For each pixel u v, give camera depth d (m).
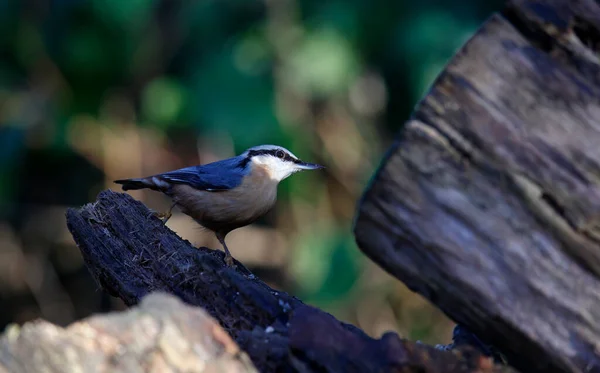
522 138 4.88
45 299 16.81
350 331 5.33
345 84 14.91
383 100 15.84
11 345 4.32
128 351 4.43
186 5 15.48
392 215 5.08
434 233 5.02
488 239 4.96
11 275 16.73
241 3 15.09
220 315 5.77
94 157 16.47
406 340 5.07
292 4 15.01
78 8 15.16
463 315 5.17
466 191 4.97
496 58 4.95
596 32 4.84
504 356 5.33
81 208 7.55
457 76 4.96
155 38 15.77
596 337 4.86
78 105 16.06
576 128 4.84
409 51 14.25
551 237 4.89
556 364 4.95
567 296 4.88
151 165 16.50
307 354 5.00
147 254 6.91
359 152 16.14
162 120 15.55
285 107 15.21
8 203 15.91
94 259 7.02
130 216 7.38
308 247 15.05
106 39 15.52
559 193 4.84
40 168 16.66
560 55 4.92
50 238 16.83
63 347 4.33
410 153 5.02
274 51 14.88
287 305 5.59
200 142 16.12
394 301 15.37
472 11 14.46
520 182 4.89
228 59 14.90
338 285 14.63
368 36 14.96
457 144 4.96
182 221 16.20
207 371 4.55
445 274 5.04
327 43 14.65
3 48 15.70
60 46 15.52
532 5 4.91
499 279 4.96
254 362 5.11
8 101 15.79
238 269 8.95
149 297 4.78
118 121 16.38
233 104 14.61
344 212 16.27
